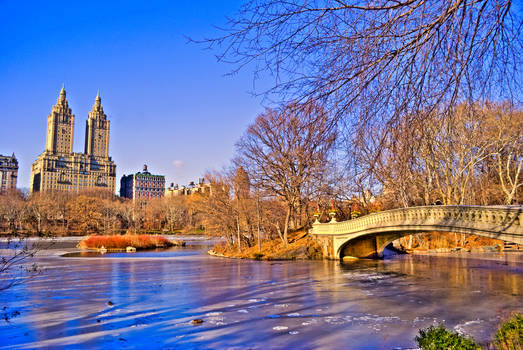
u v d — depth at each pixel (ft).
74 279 72.02
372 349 29.78
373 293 55.11
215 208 138.41
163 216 419.74
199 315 41.16
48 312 42.60
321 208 140.26
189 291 57.31
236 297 52.16
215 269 90.48
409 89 14.32
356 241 114.73
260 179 124.98
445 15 12.71
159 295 53.83
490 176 131.23
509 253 126.72
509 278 68.49
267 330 35.27
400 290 57.57
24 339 32.50
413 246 150.51
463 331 34.22
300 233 141.38
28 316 40.68
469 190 127.13
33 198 353.10
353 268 90.02
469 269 82.89
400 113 14.57
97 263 108.47
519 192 133.69
